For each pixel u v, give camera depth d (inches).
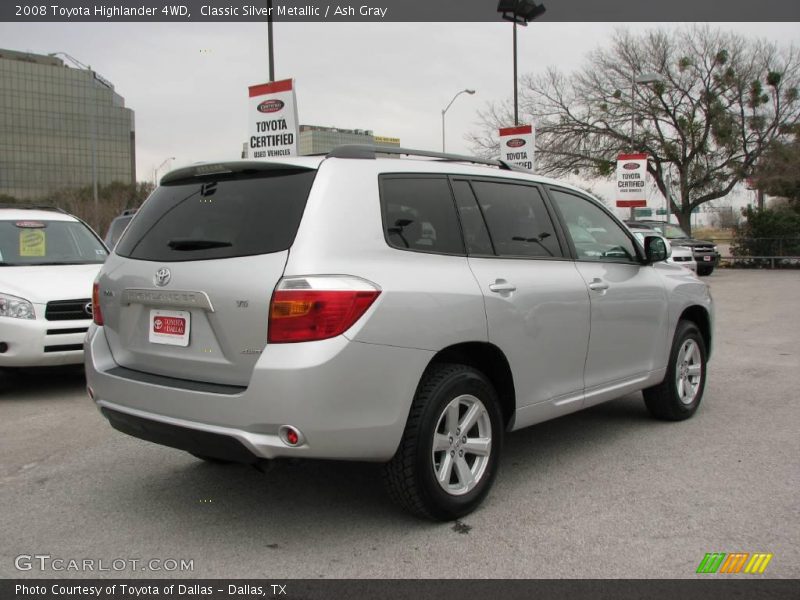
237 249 135.6
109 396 151.1
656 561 132.0
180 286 138.9
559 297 173.9
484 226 164.1
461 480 150.6
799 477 175.9
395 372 134.3
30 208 340.5
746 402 257.0
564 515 153.6
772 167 1295.5
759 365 329.4
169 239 147.8
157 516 155.9
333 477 179.9
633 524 148.6
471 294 150.1
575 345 179.8
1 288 265.1
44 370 274.1
